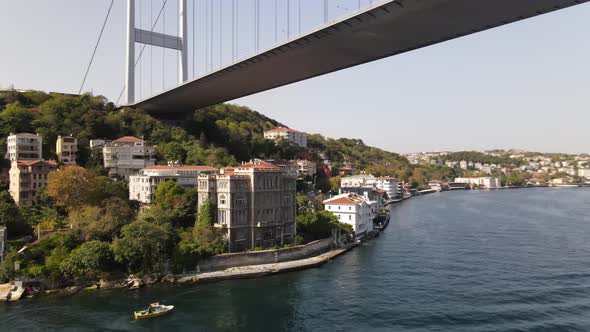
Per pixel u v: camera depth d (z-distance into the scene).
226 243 139.88
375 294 113.12
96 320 97.19
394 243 176.38
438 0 120.06
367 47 162.25
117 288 117.88
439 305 104.75
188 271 128.12
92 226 131.62
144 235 124.38
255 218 145.75
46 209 152.00
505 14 125.62
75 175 150.75
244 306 105.94
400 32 144.75
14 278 113.94
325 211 182.62
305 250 149.25
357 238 182.12
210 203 145.25
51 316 99.25
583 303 104.31
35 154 183.00
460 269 134.75
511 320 95.44
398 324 94.94
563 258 147.12
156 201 156.12
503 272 130.88
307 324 95.88
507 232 199.38
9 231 133.62
